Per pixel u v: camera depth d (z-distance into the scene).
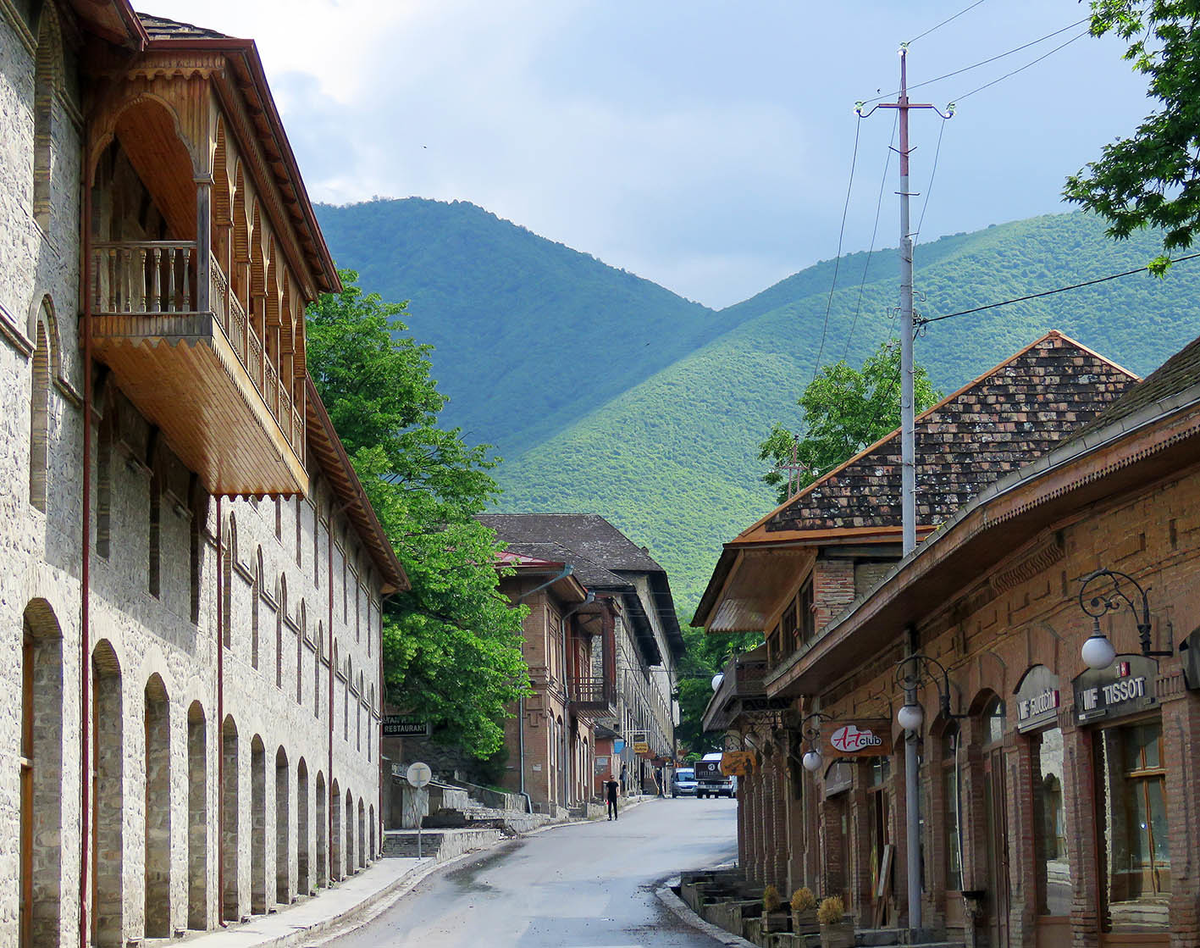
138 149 19.84
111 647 18.69
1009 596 17.77
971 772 19.55
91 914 18.58
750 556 29.48
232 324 18.95
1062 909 16.39
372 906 31.75
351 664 40.38
